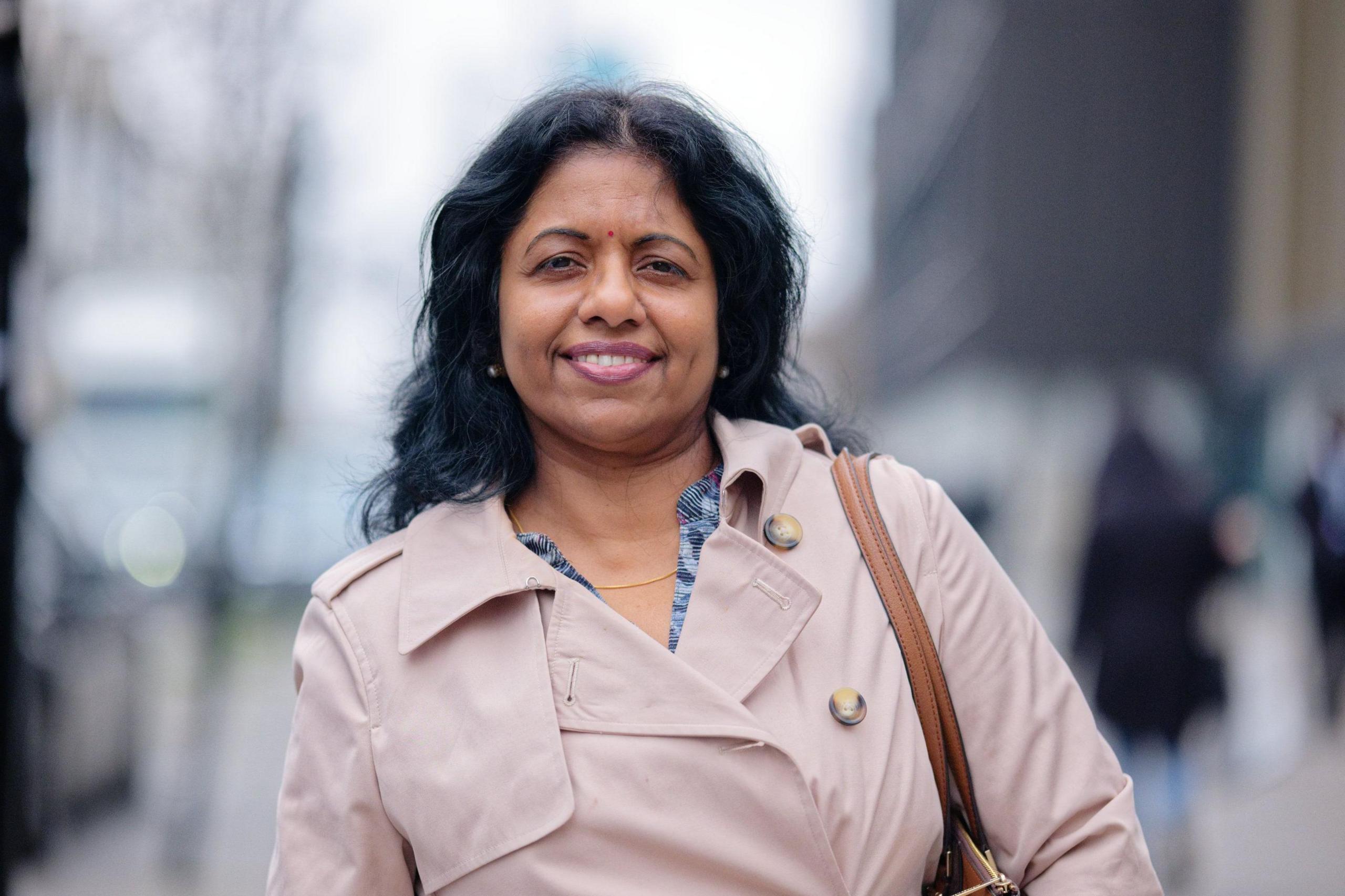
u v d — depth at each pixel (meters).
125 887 6.25
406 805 1.81
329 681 1.90
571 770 1.78
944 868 1.93
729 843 1.75
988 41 27.89
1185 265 27.09
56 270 9.81
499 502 1.98
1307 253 21.02
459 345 2.05
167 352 20.08
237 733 9.90
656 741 1.78
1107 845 1.89
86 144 8.80
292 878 1.85
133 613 7.87
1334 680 9.27
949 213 34.19
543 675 1.81
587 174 1.93
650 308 1.91
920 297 39.59
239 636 13.94
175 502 13.86
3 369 4.05
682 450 2.05
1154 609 6.16
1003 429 27.56
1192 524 6.18
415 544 1.97
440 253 2.05
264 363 8.09
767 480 1.97
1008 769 1.92
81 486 8.91
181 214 9.08
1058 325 27.33
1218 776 8.33
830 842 1.77
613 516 2.01
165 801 7.09
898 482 2.04
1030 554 26.25
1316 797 7.60
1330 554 9.27
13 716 4.10
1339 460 9.36
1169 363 26.94
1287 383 20.88
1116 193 27.23
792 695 1.84
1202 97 27.02
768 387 2.19
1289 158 21.59
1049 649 2.01
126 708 7.57
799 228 2.16
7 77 4.07
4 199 4.05
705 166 1.97
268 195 8.05
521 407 2.06
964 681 1.94
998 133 27.73
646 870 1.75
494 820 1.76
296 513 15.18
